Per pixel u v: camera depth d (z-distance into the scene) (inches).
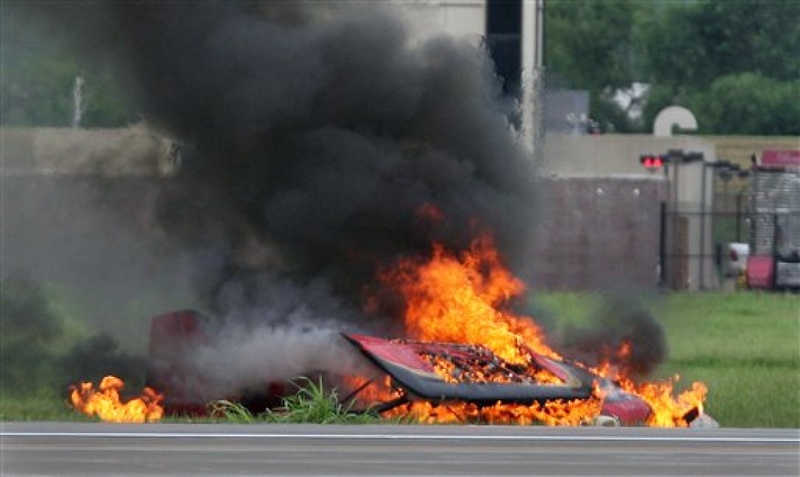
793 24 7337.6
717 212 4785.9
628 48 7524.6
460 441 1314.0
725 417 1905.8
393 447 1266.0
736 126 6998.0
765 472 1151.0
